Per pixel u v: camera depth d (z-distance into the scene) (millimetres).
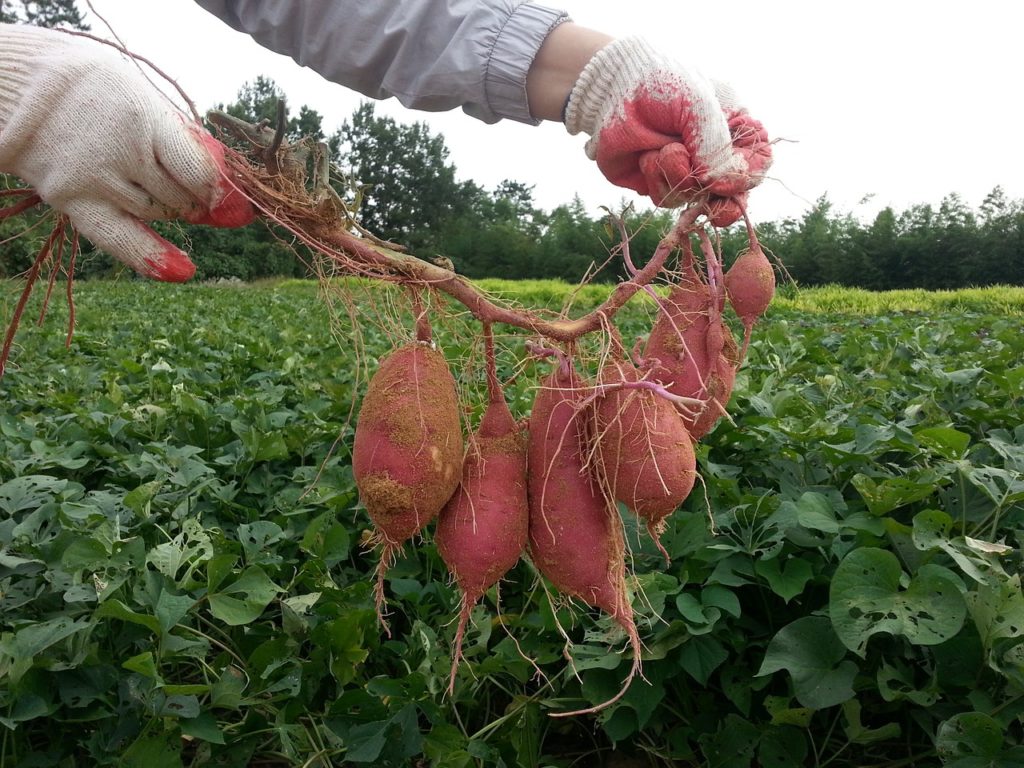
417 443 510
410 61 738
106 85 583
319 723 768
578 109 667
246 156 631
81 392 1620
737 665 820
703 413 596
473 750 721
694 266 618
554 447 552
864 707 794
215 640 773
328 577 842
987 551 697
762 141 642
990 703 669
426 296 567
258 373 1761
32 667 634
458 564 541
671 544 855
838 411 1157
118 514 802
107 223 615
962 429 1191
